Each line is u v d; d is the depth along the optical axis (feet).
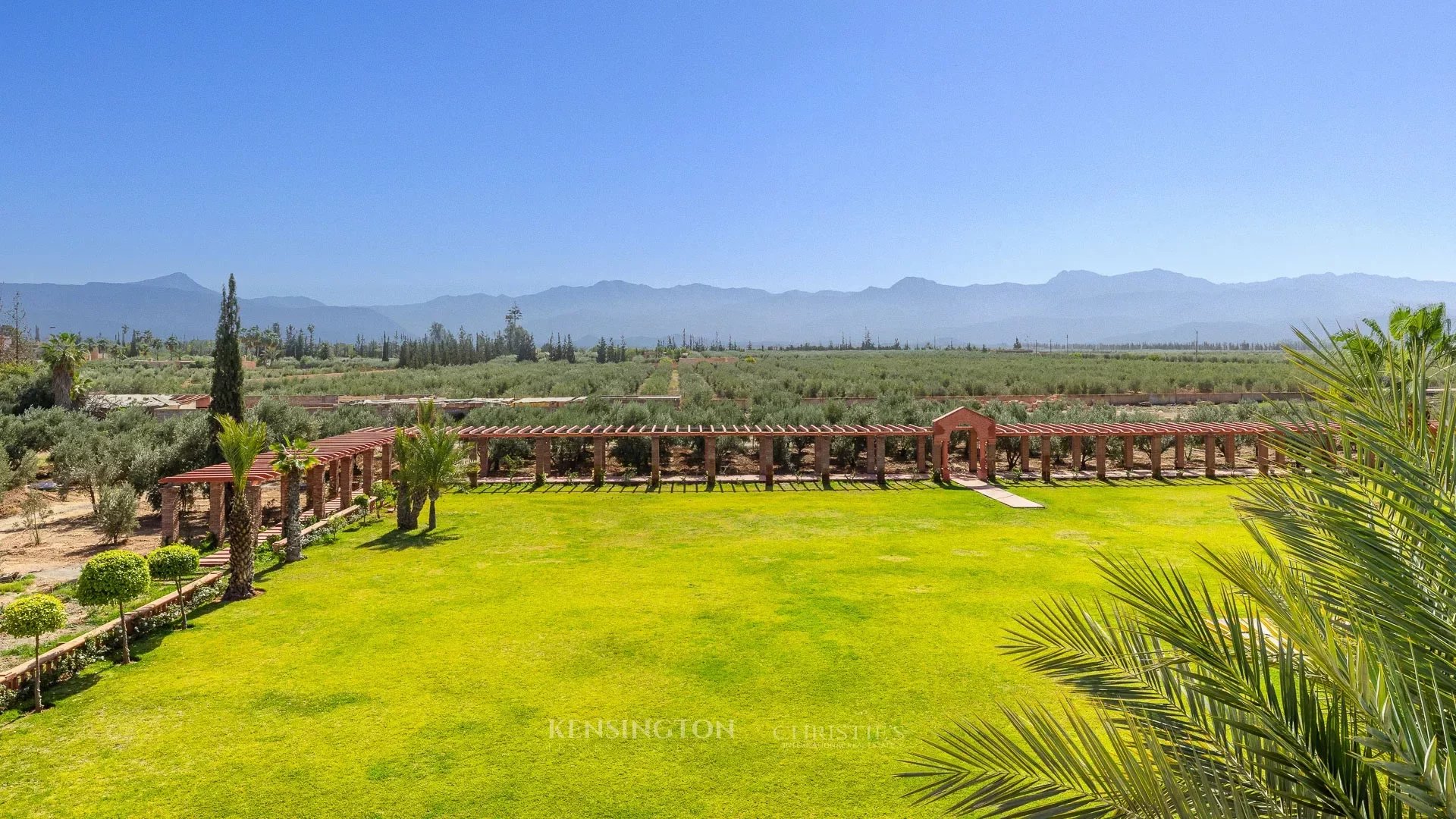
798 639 29.78
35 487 62.64
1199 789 9.09
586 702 24.73
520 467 77.66
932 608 33.35
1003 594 35.29
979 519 52.13
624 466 76.33
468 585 37.37
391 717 23.82
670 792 19.77
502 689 25.79
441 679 26.58
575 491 64.13
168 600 32.71
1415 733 7.52
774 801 19.38
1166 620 10.62
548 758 21.40
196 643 29.86
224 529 46.83
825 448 67.05
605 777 20.51
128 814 18.90
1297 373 10.78
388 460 65.98
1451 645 8.23
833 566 40.27
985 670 26.73
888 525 50.42
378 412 106.01
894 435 69.46
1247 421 81.97
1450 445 9.30
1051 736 10.50
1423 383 9.73
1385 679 8.52
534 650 29.07
